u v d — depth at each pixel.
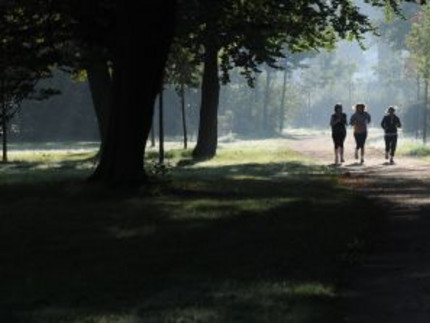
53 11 28.41
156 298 10.00
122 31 23.84
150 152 52.16
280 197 21.81
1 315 9.21
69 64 33.44
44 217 17.98
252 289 10.39
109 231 15.72
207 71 47.59
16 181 29.03
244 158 45.56
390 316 9.28
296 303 9.63
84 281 11.09
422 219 17.28
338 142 38.22
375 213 18.19
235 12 39.50
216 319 8.91
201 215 17.91
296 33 43.66
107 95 44.62
